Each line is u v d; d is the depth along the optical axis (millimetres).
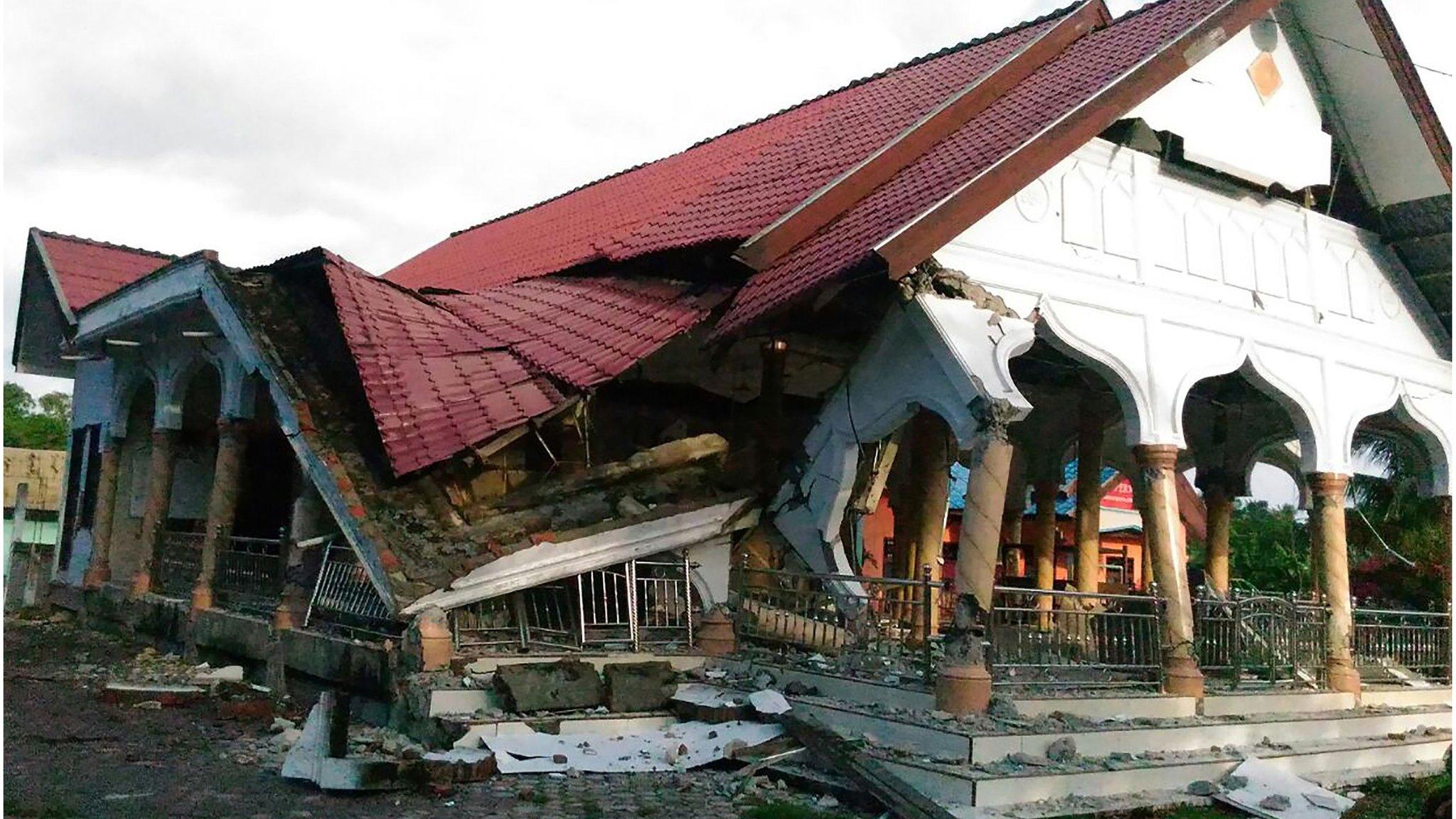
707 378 13273
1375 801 8914
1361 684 12180
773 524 12133
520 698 8984
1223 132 11914
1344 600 12242
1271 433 15852
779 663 10289
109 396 18062
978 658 8648
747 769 8219
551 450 12000
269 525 17234
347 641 10367
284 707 10555
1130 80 10289
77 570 18469
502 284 16094
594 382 10914
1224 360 11852
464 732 8523
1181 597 10383
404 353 11969
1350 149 13430
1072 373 15016
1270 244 12633
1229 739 9672
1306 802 8320
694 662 10836
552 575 10461
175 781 7516
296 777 7637
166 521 15719
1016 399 9414
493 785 7758
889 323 10570
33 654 13898
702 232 12695
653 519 11156
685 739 8938
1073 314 10703
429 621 9547
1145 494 10938
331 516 11867
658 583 11320
